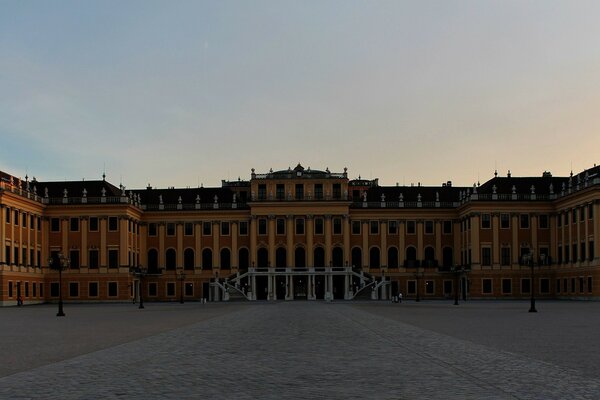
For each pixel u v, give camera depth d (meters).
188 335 41.28
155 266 146.25
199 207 146.00
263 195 144.88
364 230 145.50
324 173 144.75
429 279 144.38
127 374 24.20
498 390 20.38
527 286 133.88
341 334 41.34
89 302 133.12
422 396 19.45
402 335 40.47
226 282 140.00
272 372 24.39
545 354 29.86
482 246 134.62
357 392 20.17
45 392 20.52
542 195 134.50
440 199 149.38
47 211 135.00
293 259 143.38
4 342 37.72
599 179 111.69
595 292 112.75
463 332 42.84
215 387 21.28
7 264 114.94
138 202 144.75
